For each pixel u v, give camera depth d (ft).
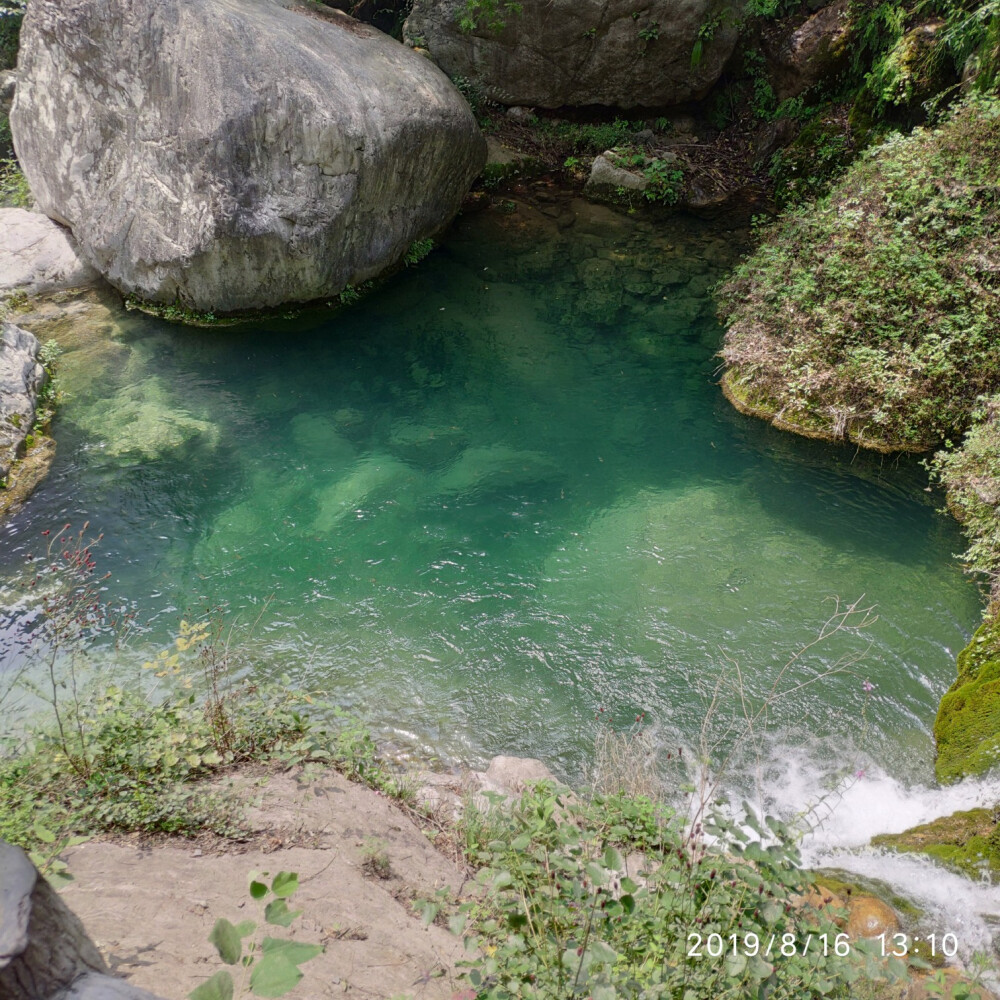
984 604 21.81
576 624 21.54
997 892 14.57
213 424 28.89
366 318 35.81
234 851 12.28
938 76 37.96
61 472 26.25
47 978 4.97
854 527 24.63
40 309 34.01
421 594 22.41
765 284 31.83
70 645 20.21
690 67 46.52
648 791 16.24
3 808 12.25
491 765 17.51
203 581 22.63
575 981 7.82
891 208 29.78
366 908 11.45
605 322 35.78
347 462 27.40
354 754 15.90
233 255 32.35
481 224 43.98
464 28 46.42
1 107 45.42
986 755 16.98
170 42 30.35
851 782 17.35
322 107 31.40
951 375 26.91
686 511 25.43
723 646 20.83
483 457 27.84
